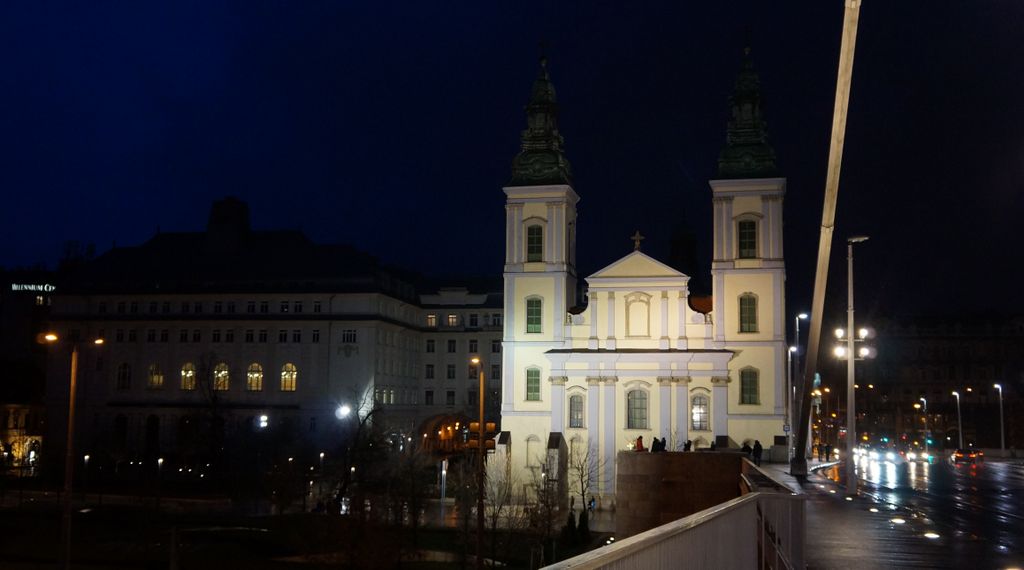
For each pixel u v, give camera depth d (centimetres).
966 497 5444
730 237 9694
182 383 14738
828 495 5175
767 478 3231
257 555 6844
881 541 3256
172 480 11606
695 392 9675
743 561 1983
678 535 1427
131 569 6372
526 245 10156
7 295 19100
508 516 7881
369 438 10038
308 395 14425
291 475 9231
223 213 15762
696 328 9744
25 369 16762
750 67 9844
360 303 14600
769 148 9719
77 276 15600
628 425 9738
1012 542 3281
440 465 11675
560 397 9869
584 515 7581
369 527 6556
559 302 10025
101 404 14762
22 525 7881
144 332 14900
